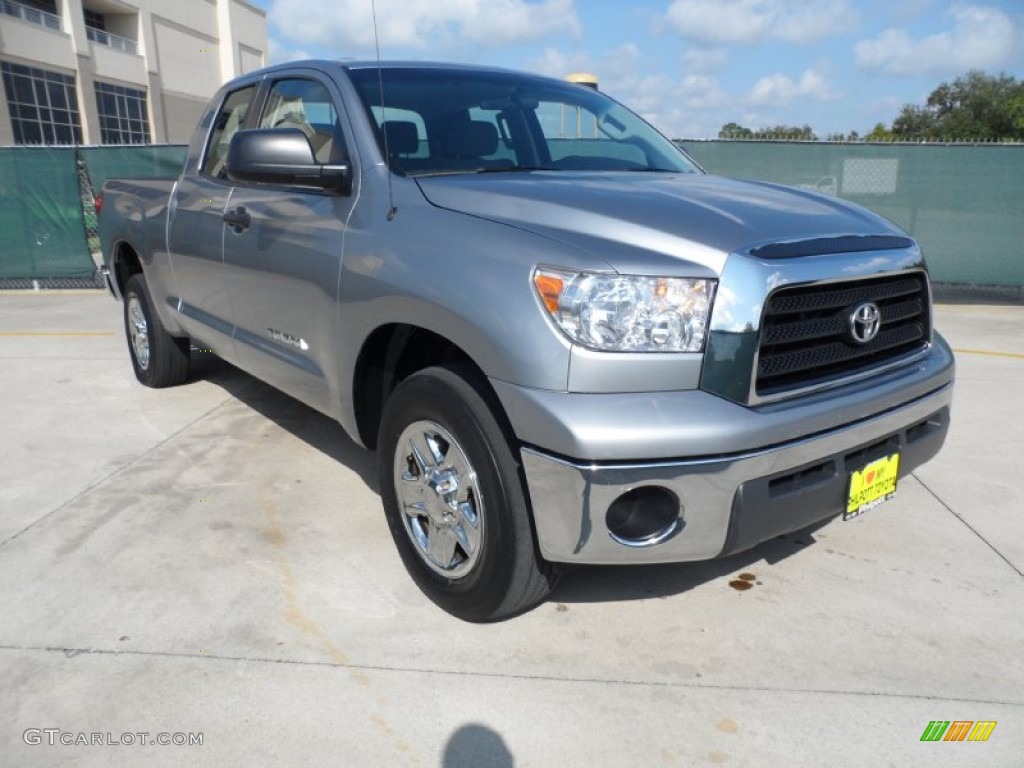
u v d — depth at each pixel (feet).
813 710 7.62
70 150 33.45
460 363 8.63
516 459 7.97
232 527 11.18
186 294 14.98
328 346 10.38
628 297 7.28
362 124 10.36
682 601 9.45
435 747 7.14
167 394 17.62
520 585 8.22
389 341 9.81
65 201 33.88
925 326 9.46
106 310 29.14
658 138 13.39
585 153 12.00
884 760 7.01
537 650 8.49
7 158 33.37
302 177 10.18
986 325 26.30
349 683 7.95
